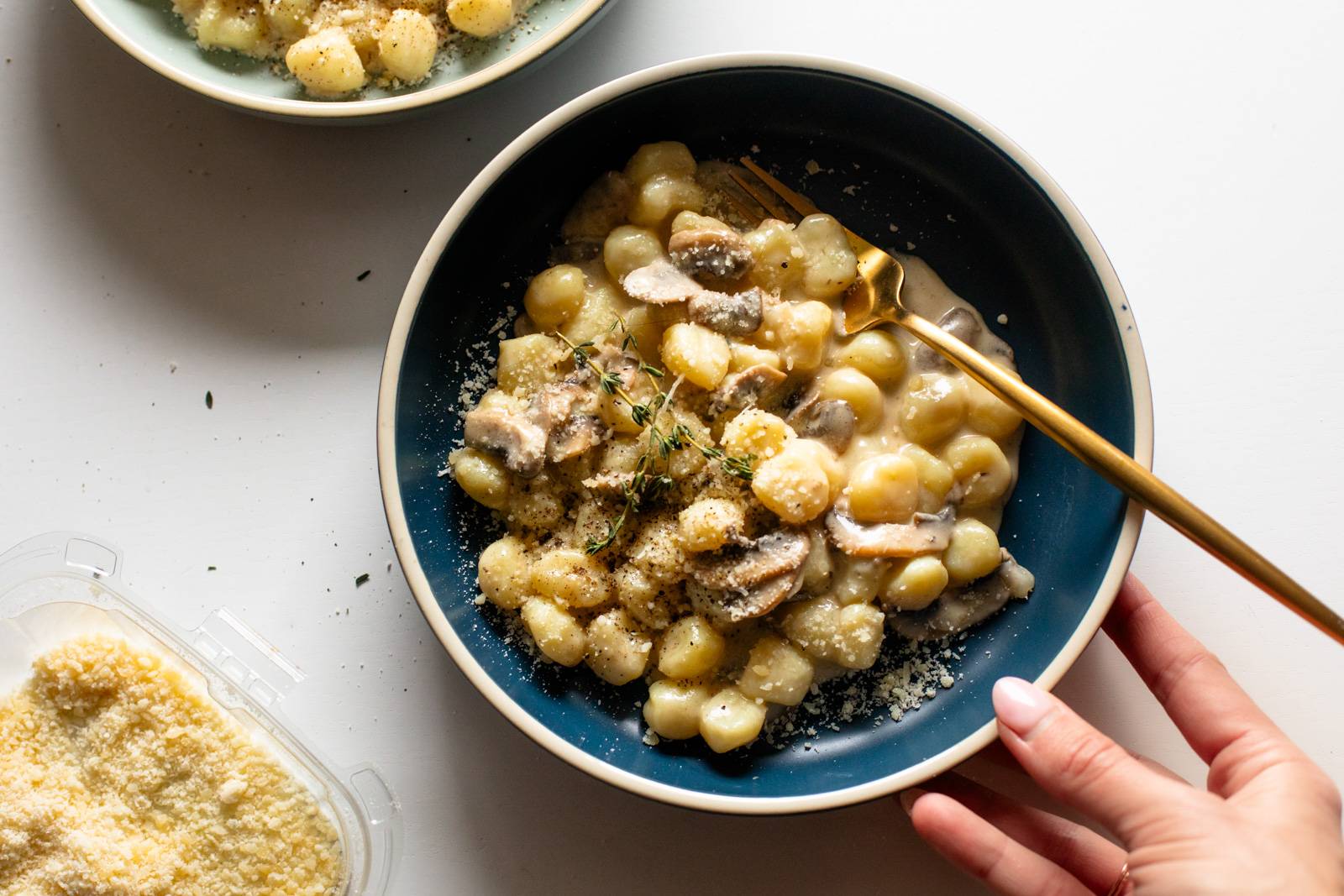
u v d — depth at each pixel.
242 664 0.48
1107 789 0.41
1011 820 0.47
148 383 0.50
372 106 0.46
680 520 0.45
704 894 0.49
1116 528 0.44
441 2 0.48
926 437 0.46
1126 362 0.45
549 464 0.46
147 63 0.46
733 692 0.46
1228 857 0.40
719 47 0.50
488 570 0.46
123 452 0.49
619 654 0.45
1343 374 0.49
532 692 0.47
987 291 0.48
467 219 0.45
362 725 0.49
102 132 0.50
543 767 0.49
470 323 0.48
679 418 0.45
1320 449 0.49
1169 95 0.50
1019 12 0.50
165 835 0.46
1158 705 0.49
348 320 0.50
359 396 0.50
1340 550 0.49
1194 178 0.50
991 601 0.47
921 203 0.49
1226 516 0.49
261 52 0.48
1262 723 0.44
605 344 0.46
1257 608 0.49
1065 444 0.44
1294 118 0.50
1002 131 0.49
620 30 0.50
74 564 0.48
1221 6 0.50
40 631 0.48
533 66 0.46
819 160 0.49
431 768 0.49
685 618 0.46
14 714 0.47
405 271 0.50
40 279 0.50
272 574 0.49
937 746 0.46
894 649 0.47
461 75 0.48
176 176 0.50
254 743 0.47
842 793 0.43
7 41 0.50
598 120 0.46
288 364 0.50
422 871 0.49
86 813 0.46
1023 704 0.42
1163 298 0.50
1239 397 0.49
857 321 0.47
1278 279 0.50
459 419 0.48
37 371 0.50
